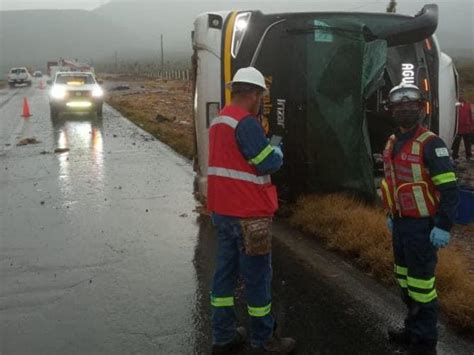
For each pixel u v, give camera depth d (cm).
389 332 427
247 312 479
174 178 1041
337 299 500
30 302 504
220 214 397
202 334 443
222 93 752
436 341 400
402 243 401
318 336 434
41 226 738
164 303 499
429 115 745
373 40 706
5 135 1662
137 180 1022
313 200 734
